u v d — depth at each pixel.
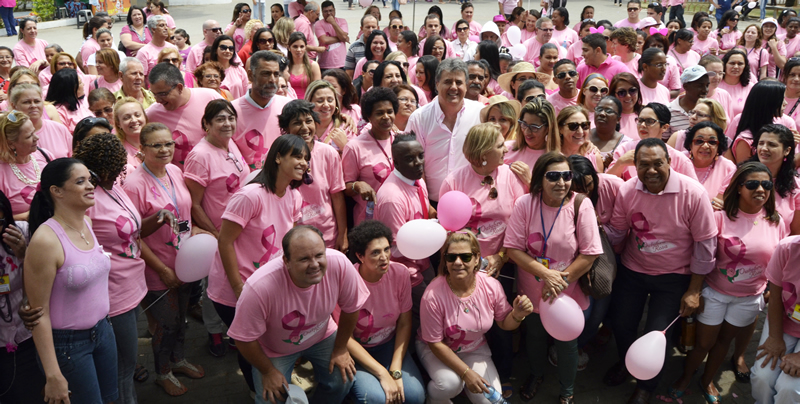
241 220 3.42
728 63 6.97
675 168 4.21
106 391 3.33
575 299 3.87
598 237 3.69
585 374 4.38
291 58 7.28
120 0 21.00
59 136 4.68
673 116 5.75
